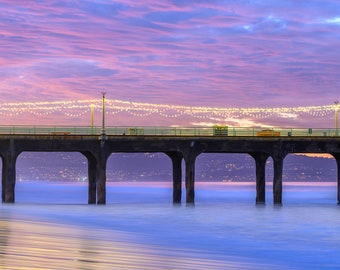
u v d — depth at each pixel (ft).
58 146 261.24
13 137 256.73
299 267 129.90
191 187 273.95
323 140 279.49
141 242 158.51
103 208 265.13
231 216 245.24
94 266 115.44
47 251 129.80
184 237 174.70
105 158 264.72
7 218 206.59
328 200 393.29
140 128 270.67
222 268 123.24
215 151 281.95
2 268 108.06
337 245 164.04
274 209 279.28
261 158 298.97
